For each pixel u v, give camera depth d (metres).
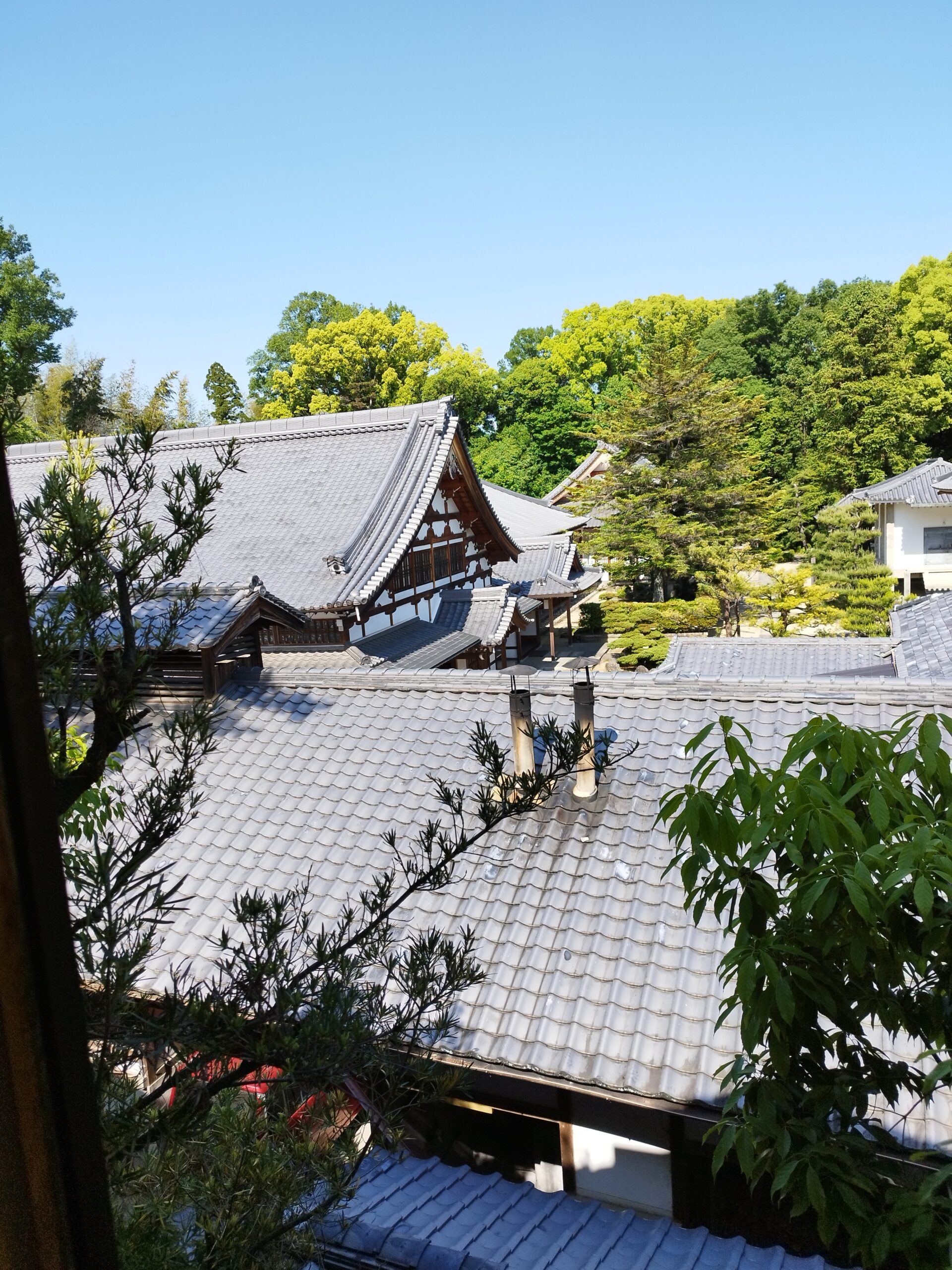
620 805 6.34
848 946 2.15
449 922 5.70
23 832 0.72
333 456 19.47
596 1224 4.55
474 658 20.23
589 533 30.00
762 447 38.41
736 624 21.48
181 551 2.61
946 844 1.85
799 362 39.31
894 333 34.00
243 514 18.53
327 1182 2.77
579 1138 5.20
